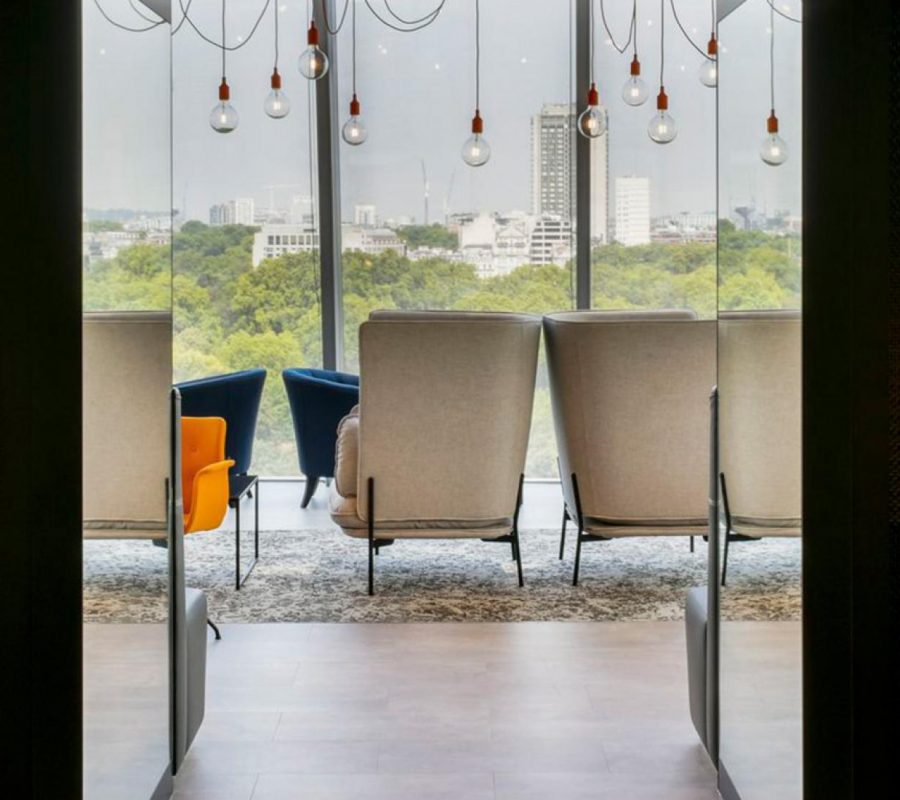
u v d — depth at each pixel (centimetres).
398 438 419
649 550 508
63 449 166
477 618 384
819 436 157
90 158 173
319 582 441
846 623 157
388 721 280
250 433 611
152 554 213
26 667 167
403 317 469
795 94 166
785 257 173
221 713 287
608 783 240
